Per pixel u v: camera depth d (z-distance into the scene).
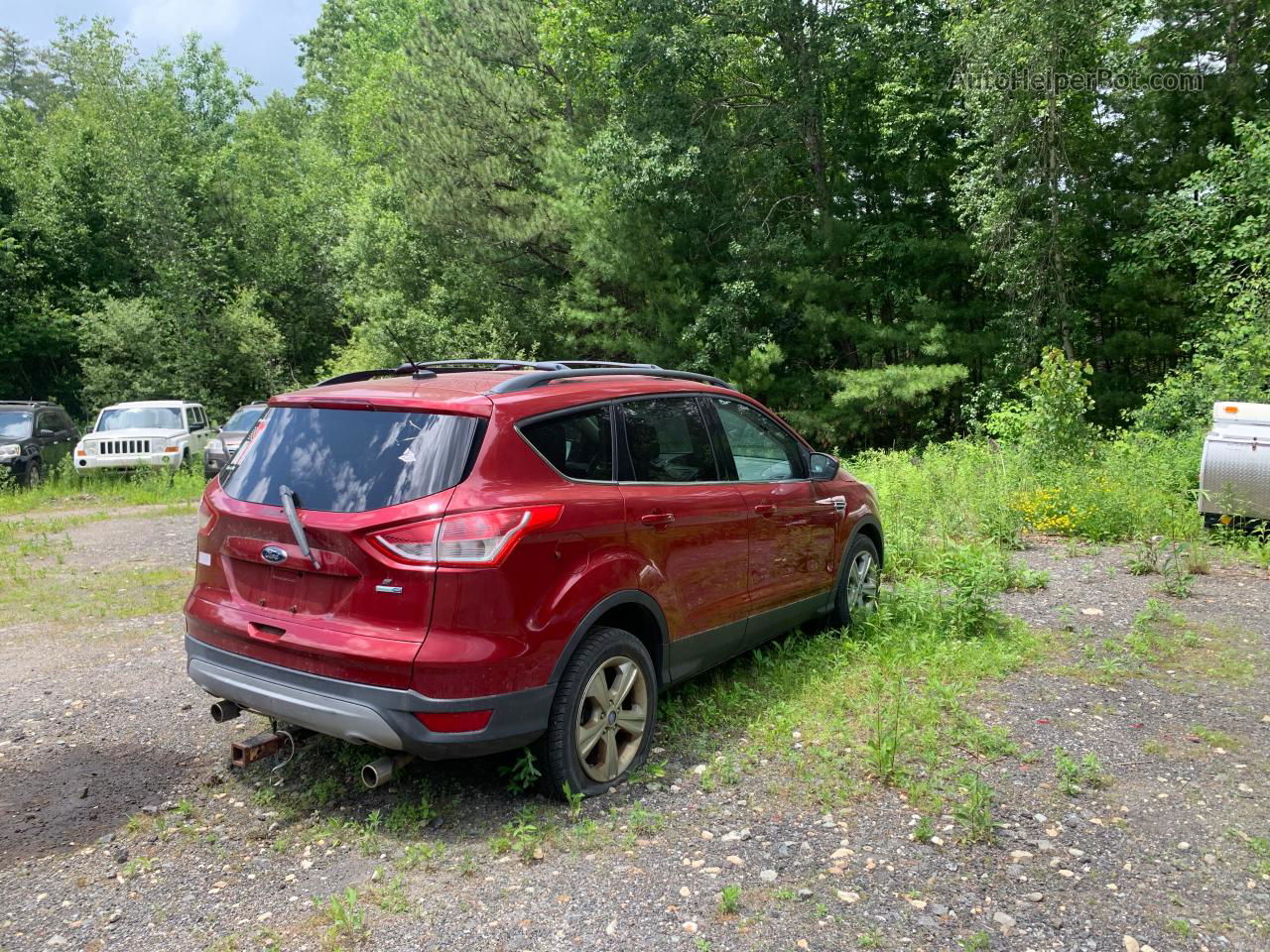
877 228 23.09
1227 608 6.63
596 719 3.79
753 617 4.84
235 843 3.48
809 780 3.92
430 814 3.63
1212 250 16.59
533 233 24.36
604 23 24.25
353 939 2.84
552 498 3.62
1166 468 10.83
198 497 15.08
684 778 3.96
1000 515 9.39
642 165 21.47
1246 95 19.05
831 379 23.09
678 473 4.41
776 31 22.50
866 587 6.11
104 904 3.06
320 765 4.14
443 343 24.81
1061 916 2.94
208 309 28.02
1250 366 12.66
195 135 40.00
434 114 25.06
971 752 4.19
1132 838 3.44
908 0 21.00
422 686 3.24
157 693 5.17
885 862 3.28
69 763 4.23
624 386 4.30
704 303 23.44
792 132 23.20
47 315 28.28
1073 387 12.49
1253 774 3.98
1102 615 6.49
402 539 3.30
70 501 15.03
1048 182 19.00
